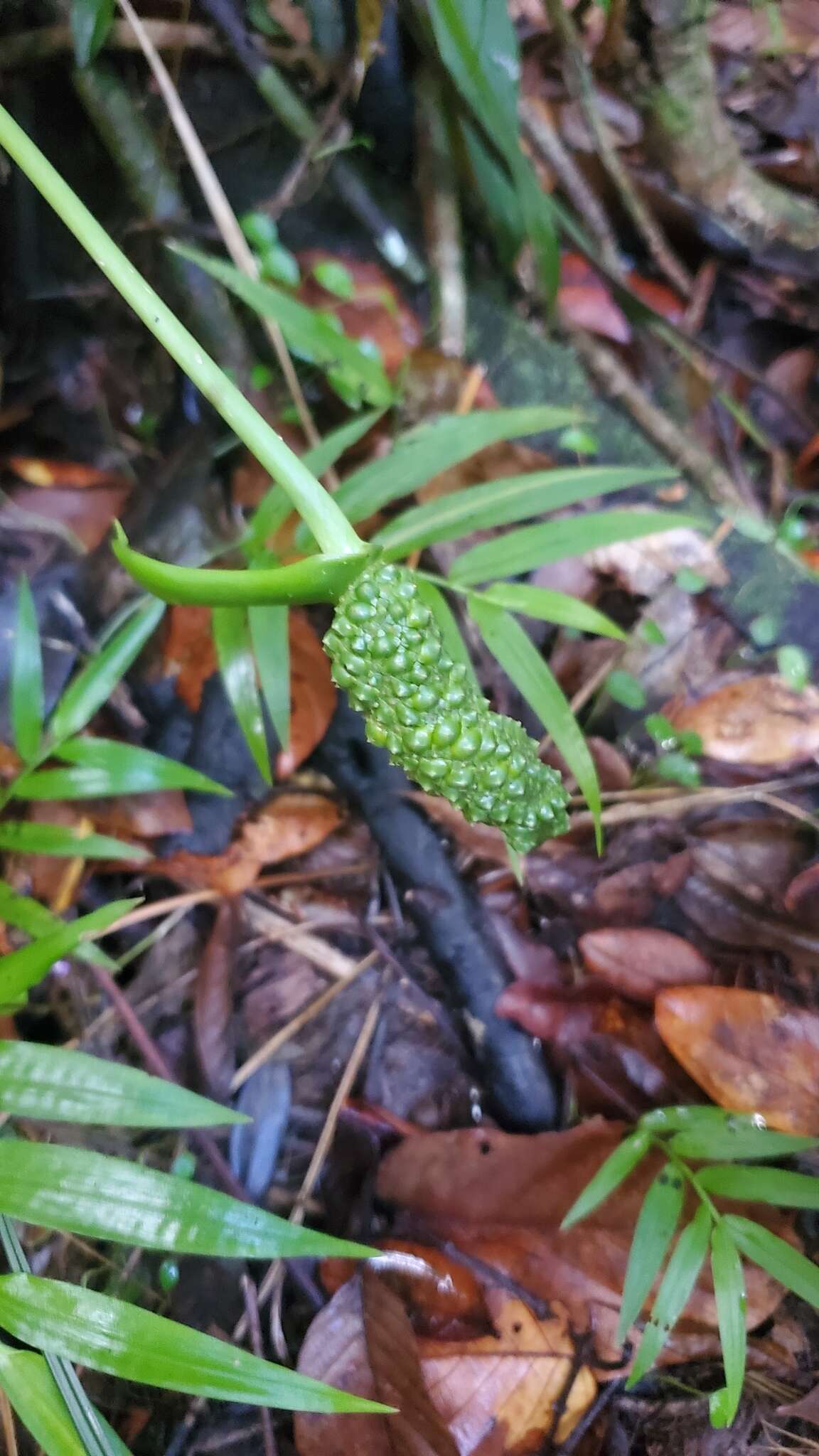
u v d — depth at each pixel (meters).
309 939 0.32
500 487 0.28
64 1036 0.30
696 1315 0.26
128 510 0.33
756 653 0.33
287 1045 0.31
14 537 0.32
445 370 0.34
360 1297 0.26
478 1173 0.27
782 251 0.36
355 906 0.32
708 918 0.31
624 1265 0.26
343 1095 0.30
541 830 0.21
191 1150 0.29
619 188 0.35
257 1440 0.26
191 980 0.31
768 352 0.37
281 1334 0.27
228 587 0.18
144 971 0.31
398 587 0.18
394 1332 0.25
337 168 0.33
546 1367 0.25
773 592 0.33
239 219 0.33
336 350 0.28
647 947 0.30
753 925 0.30
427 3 0.26
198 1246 0.18
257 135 0.33
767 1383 0.26
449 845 0.32
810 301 0.37
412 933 0.32
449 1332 0.26
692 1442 0.25
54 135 0.32
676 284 0.37
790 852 0.31
